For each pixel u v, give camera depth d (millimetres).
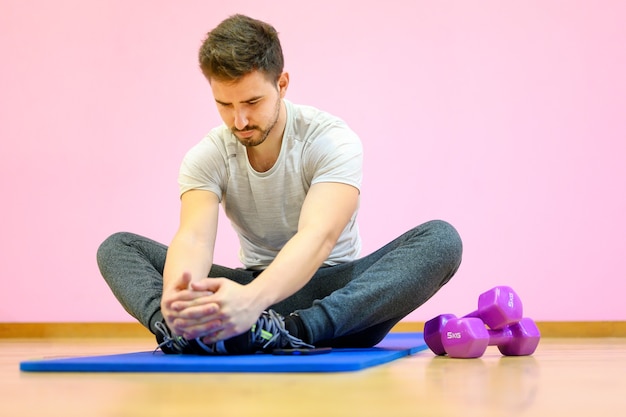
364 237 3816
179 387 1084
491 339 1752
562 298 3711
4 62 3986
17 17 3994
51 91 3971
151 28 3961
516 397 986
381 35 3855
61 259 3918
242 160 1789
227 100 1553
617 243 3703
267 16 3914
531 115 3764
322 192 1653
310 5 3895
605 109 3740
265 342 1495
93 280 3900
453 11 3820
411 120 3820
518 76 3779
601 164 3729
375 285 1626
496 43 3797
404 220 3805
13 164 3959
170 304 1370
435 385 1115
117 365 1303
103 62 3963
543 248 3729
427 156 3805
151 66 3951
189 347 1494
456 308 3740
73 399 974
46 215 3936
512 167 3762
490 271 3740
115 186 3936
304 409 872
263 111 1577
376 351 1699
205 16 3943
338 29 3879
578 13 3770
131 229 3924
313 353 1525
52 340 3535
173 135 3936
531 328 1819
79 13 3984
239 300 1368
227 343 1457
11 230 3938
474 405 907
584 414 846
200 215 1702
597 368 1481
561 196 3732
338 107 3865
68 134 3957
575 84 3756
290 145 1770
